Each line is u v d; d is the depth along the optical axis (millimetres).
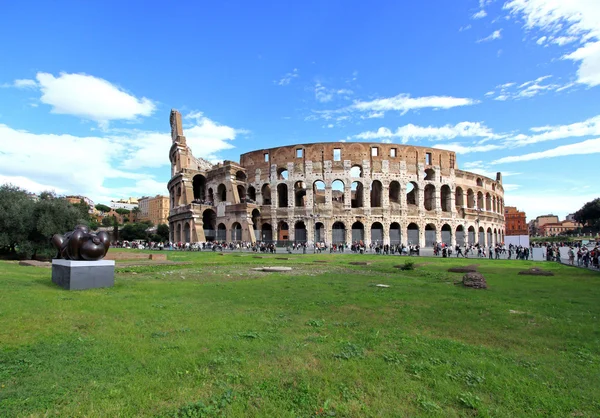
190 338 9531
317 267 32469
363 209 83000
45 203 41594
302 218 83375
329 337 10039
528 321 12391
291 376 7430
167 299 14914
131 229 136875
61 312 11773
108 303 13492
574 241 142000
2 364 7645
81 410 5996
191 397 6500
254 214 86375
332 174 84125
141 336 9703
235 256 47938
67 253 17734
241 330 10453
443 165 89688
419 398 6660
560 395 6973
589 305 15281
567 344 10047
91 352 8422
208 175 93375
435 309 13867
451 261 42719
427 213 85938
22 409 5980
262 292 17359
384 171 84562
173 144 100250
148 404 6234
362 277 24516
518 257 52875
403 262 39125
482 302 15414
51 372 7348
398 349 9211
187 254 53219
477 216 94688
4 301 12758
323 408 6258
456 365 8234
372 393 6824
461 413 6262
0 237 38875
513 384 7348
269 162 88250
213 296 15938
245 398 6547
